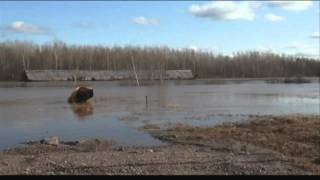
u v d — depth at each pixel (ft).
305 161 61.11
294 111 150.20
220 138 83.30
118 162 59.31
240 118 124.06
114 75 449.89
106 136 90.43
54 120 122.21
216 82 440.86
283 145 74.79
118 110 151.74
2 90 278.87
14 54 437.17
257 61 583.58
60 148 73.92
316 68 619.26
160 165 57.57
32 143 80.12
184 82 432.25
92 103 181.47
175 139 83.97
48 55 460.55
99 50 488.02
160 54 504.43
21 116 132.87
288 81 464.24
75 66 470.39
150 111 147.74
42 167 56.24
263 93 258.37
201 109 155.74
